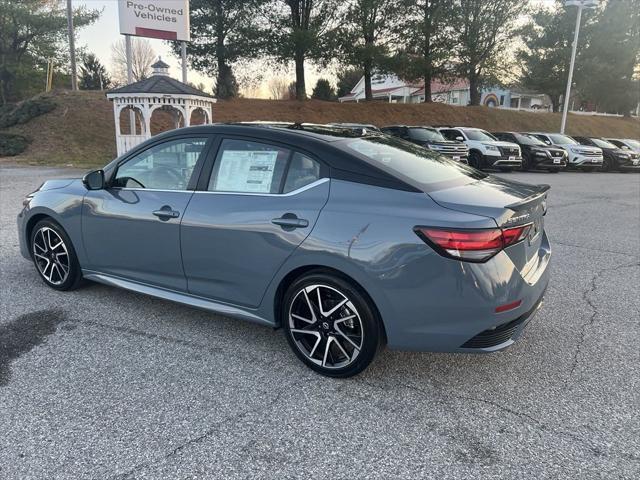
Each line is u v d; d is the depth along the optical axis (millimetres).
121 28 13609
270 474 2273
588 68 32625
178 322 3914
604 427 2650
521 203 2801
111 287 4656
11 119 19141
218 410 2760
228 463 2338
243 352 3443
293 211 3045
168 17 14219
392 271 2732
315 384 3053
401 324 2791
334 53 22125
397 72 24812
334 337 3051
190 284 3592
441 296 2676
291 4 22125
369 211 2836
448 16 25156
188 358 3346
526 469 2324
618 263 5797
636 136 36281
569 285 4977
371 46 22156
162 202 3617
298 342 3229
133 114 14625
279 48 21219
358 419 2699
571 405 2855
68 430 2555
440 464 2352
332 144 3150
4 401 2797
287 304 3191
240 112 22734
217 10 21203
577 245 6703
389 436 2557
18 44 30359
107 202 3930
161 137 3758
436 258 2648
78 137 18516
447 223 2627
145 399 2850
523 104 58031
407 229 2709
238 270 3297
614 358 3432
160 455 2383
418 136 16844
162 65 13133
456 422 2684
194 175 3545
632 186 14688
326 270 2984
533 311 3023
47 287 4613
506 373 3215
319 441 2512
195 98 12602
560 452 2447
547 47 34344
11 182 11445
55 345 3490
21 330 3717
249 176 3318
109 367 3203
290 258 3041
